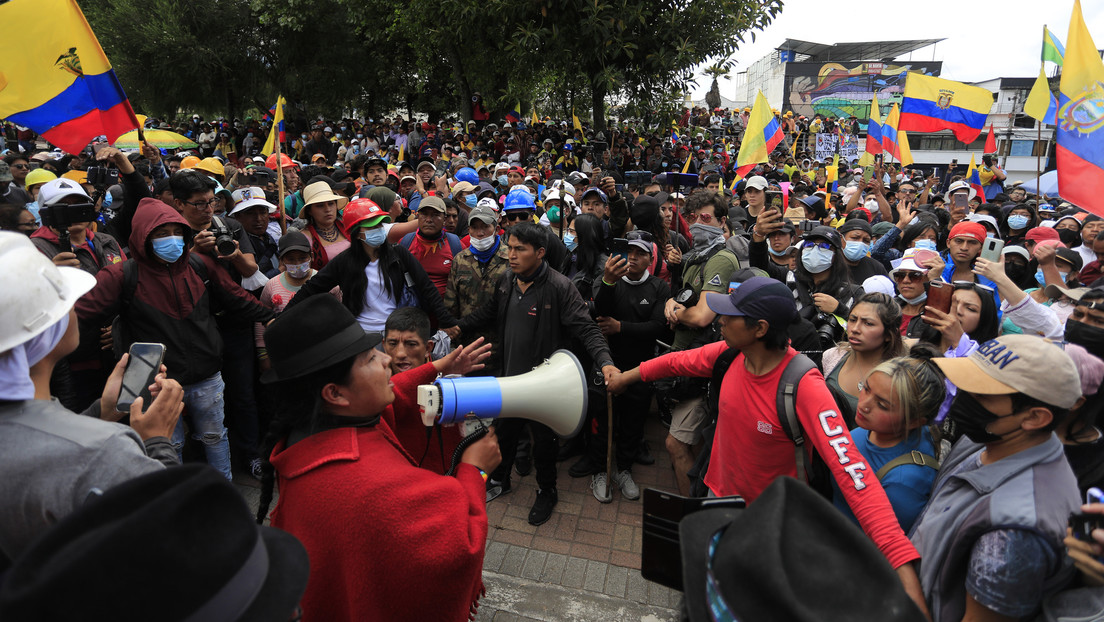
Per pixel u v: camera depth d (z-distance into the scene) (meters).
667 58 12.03
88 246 4.05
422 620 1.51
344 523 1.47
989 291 3.26
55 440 1.34
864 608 0.83
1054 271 4.27
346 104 26.94
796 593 0.84
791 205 8.44
